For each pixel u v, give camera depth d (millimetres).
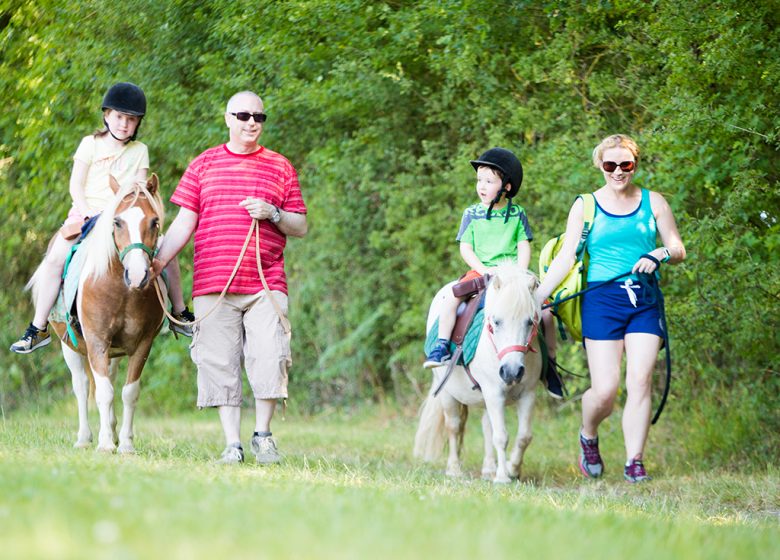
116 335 10406
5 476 6102
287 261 24266
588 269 11031
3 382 24578
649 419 10891
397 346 23422
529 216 16812
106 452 9812
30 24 16719
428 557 4457
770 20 12148
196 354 10305
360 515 5559
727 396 15031
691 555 5328
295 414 24266
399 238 20641
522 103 16453
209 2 16625
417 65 18406
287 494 6488
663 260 10523
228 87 16562
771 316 12734
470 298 11305
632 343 10828
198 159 10484
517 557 4711
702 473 12891
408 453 15688
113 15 16328
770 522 8805
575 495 9625
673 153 12461
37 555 3861
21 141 17453
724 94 12672
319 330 24203
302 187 22531
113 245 9859
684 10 12031
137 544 4246
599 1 13859
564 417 18766
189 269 19734
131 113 10609
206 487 6516
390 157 21250
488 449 12195
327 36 16797
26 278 23891
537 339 10914
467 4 14797
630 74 14609
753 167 12414
